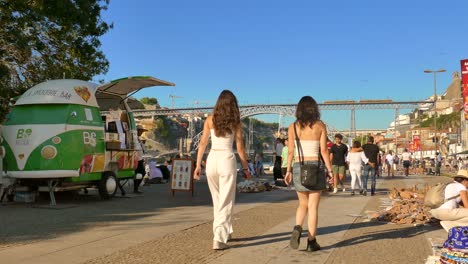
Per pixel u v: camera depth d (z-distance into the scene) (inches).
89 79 852.0
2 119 733.3
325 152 240.4
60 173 427.8
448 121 4365.2
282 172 711.7
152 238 275.4
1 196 440.8
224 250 243.3
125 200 488.1
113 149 486.9
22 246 251.0
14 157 432.1
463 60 1098.1
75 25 804.6
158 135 6235.2
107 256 228.1
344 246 257.0
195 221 341.7
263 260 223.0
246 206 438.9
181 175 539.8
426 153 3941.9
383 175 1296.8
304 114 242.7
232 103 250.2
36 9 722.2
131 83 507.8
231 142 251.1
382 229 311.7
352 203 470.9
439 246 252.7
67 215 372.2
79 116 450.6
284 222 335.6
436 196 329.1
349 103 5413.4
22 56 768.9
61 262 215.5
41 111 440.5
